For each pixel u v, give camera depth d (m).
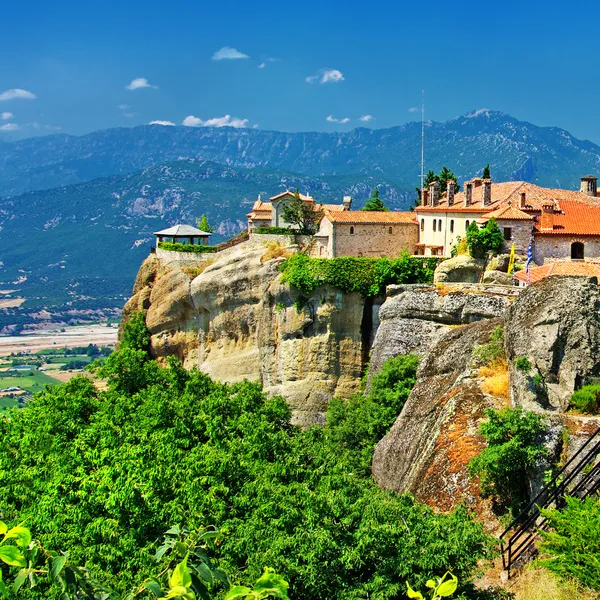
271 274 86.56
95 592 11.99
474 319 65.12
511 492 30.59
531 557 26.81
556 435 30.14
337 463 37.22
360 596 24.38
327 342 81.62
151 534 31.48
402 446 39.75
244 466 35.19
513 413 30.70
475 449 32.91
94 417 45.88
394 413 57.38
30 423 46.84
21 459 41.38
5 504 35.03
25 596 23.86
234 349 90.31
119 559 30.44
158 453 37.31
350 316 81.44
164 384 54.62
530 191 79.88
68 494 33.50
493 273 71.25
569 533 23.61
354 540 25.55
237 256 91.06
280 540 26.17
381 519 25.88
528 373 32.38
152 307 99.56
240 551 28.50
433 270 78.25
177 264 99.44
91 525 31.03
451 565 24.84
